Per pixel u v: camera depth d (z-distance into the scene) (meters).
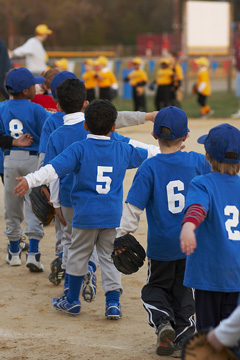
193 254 9.13
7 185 15.35
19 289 14.29
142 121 13.81
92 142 11.70
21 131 15.05
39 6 155.88
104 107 11.64
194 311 10.70
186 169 10.61
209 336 6.54
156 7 187.50
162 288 10.75
